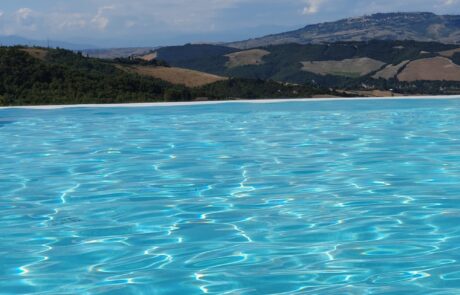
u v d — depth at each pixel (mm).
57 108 15117
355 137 9852
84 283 3525
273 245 4172
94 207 5344
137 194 5836
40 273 3701
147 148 8852
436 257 3863
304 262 3807
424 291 3293
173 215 5039
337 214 4984
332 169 7051
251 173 6836
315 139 9672
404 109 14805
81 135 10383
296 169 7062
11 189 6129
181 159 7852
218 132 10672
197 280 3537
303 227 4613
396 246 4109
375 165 7273
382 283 3424
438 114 13555
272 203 5410
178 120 12703
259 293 3324
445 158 7715
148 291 3393
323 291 3324
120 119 12930
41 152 8539
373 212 5031
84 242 4320
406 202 5363
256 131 10781
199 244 4234
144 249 4141
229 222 4797
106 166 7395
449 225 4609
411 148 8594
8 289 3447
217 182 6359
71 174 6898
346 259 3850
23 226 4762
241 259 3893
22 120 12781
